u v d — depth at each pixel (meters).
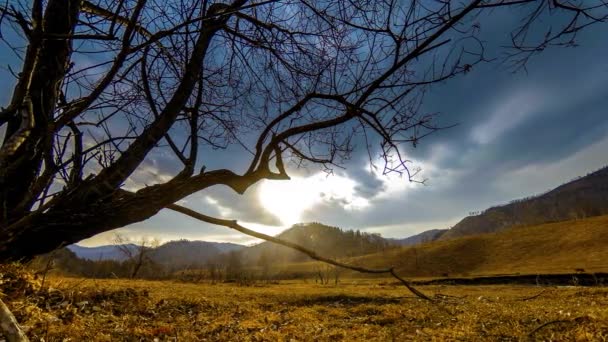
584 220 104.00
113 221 1.94
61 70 2.09
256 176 2.41
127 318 8.05
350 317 10.73
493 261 93.81
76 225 1.84
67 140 1.97
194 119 2.57
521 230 111.50
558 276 58.34
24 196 1.92
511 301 14.34
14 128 2.09
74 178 2.01
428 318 9.62
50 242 1.81
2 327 1.40
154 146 2.18
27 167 1.94
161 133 2.20
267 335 7.68
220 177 2.30
